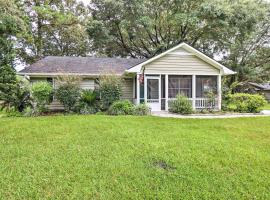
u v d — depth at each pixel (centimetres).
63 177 418
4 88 1310
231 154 563
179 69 1500
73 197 352
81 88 1484
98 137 691
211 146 625
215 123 1002
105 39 2356
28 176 419
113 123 908
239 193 377
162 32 2516
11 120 976
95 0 2352
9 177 414
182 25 2272
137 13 2189
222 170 467
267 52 2748
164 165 489
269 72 2872
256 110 1501
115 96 1392
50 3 2444
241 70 2697
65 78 1351
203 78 1599
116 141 653
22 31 1327
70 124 874
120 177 423
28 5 2312
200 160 518
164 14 2366
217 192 378
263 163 508
